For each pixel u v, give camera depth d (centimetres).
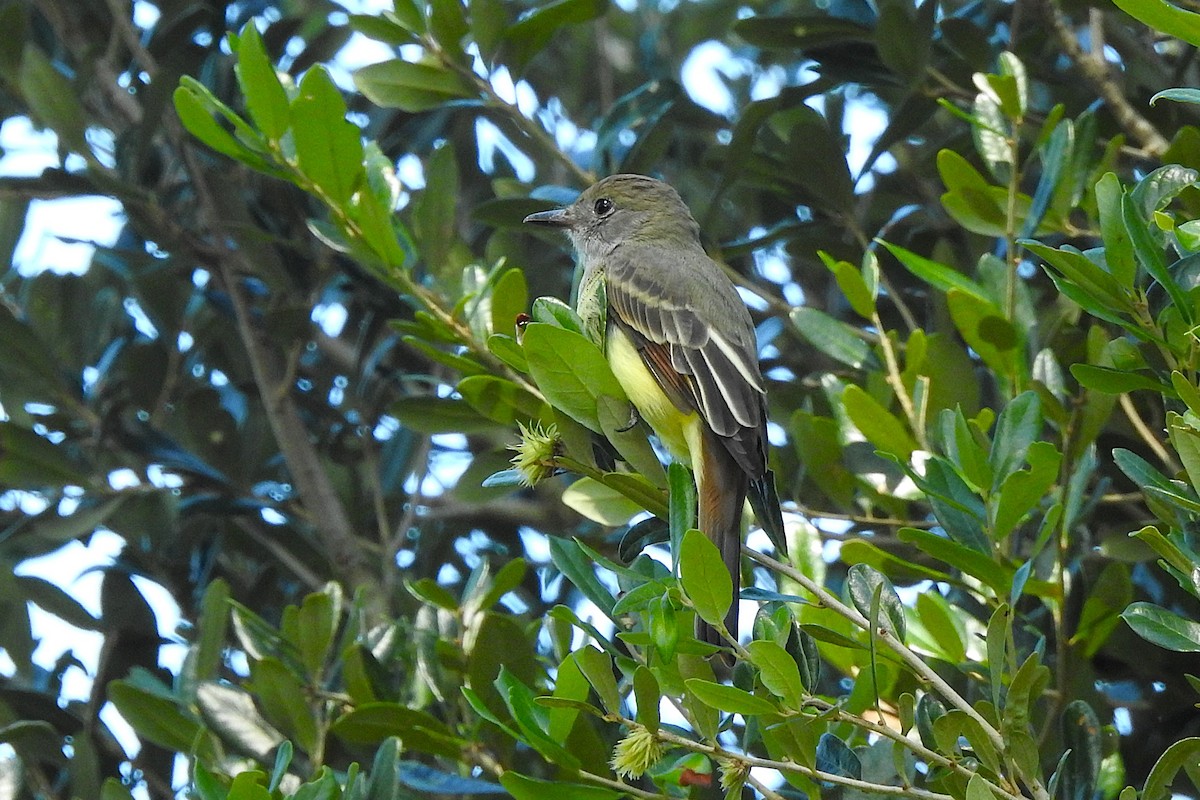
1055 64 1241
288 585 1315
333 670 966
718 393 989
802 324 1015
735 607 748
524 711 717
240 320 1280
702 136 1416
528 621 1085
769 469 980
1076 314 1000
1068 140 946
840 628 867
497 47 1122
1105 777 812
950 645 853
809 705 714
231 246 1373
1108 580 847
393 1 1109
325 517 1226
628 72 1534
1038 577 925
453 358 876
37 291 1341
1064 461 898
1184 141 902
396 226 946
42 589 1197
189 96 866
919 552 1027
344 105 869
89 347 1345
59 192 1283
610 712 700
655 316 1027
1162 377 764
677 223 1143
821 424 978
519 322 870
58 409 1284
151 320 1318
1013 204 954
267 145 890
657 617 667
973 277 1139
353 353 1390
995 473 790
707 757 780
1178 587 977
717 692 664
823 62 1191
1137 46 1216
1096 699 865
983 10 1266
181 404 1278
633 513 891
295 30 1367
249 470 1302
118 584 1205
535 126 1148
